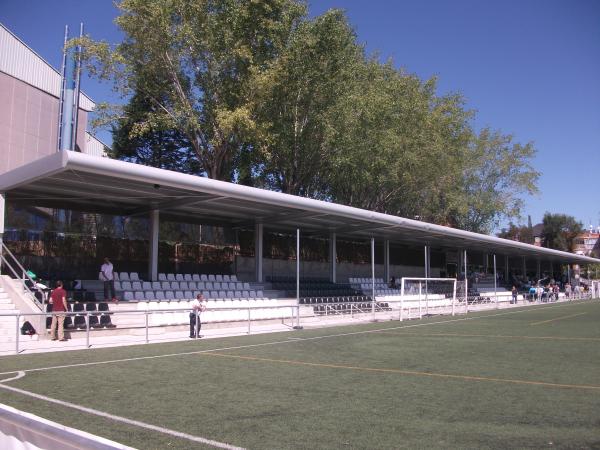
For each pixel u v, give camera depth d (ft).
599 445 18.94
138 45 90.22
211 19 90.58
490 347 49.03
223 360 40.29
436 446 18.80
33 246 67.46
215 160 100.32
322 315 84.12
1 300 55.67
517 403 25.73
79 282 69.10
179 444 18.83
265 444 18.93
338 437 19.85
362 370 35.65
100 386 29.73
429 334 61.87
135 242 78.23
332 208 78.07
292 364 38.40
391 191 136.15
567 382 31.42
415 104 125.80
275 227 99.40
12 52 106.63
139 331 59.93
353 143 109.09
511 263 219.41
